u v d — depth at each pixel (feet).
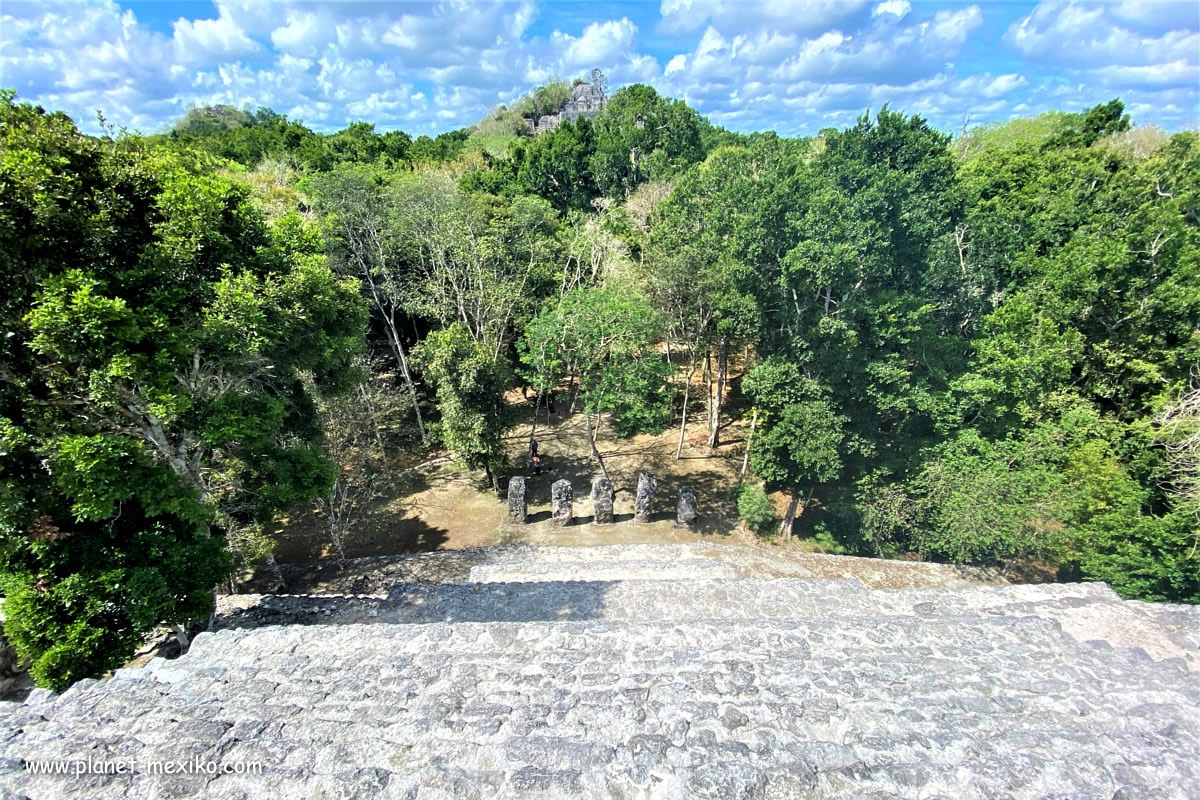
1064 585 31.32
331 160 125.18
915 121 69.05
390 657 19.27
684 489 60.59
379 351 85.76
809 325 56.80
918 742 14.06
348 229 73.31
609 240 87.30
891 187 56.44
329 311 38.55
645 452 76.02
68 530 28.73
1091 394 61.16
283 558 54.54
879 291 57.47
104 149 27.50
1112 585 47.75
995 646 19.47
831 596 31.58
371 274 76.02
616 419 84.07
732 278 58.70
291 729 15.08
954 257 62.95
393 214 76.59
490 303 73.61
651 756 13.60
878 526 55.98
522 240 82.43
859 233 52.37
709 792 12.47
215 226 30.81
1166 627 26.05
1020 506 48.62
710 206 66.90
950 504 51.11
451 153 167.73
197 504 29.22
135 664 31.91
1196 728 14.82
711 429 76.95
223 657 19.88
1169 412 50.47
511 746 13.98
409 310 74.54
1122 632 25.90
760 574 46.19
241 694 17.10
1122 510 48.14
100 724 15.66
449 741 14.42
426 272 78.33
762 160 77.36
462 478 68.85
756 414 64.39
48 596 26.96
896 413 61.41
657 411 60.13
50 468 25.73
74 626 26.55
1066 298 61.46
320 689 17.24
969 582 48.57
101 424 29.68
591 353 59.36
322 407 53.62
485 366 59.00
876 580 47.42
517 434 80.89
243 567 41.34
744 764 13.25
